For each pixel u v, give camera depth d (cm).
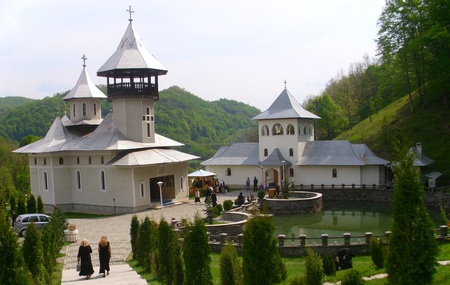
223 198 5819
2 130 13788
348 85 12569
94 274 2380
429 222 1398
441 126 6756
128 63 5197
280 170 6638
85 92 5838
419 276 1381
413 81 8144
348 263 2483
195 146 15425
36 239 1966
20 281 1529
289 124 6638
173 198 5566
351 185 6069
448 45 6431
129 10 5559
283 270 2236
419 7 6606
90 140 5331
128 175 4981
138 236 2639
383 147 7100
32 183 5616
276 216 4994
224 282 1669
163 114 16375
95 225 4212
